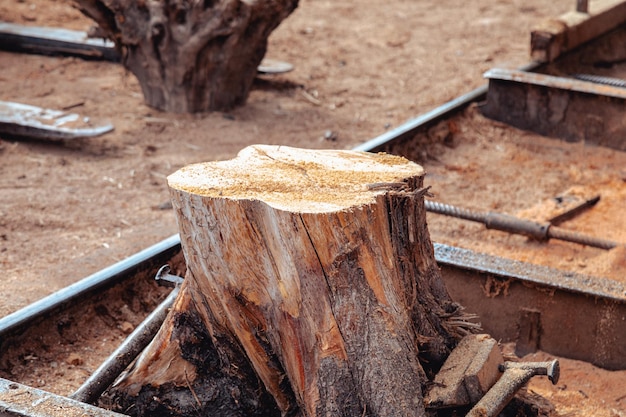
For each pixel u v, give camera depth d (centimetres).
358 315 427
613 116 958
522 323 593
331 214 412
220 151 935
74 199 801
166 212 785
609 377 570
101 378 478
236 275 442
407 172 470
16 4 1443
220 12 970
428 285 482
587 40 1145
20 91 1091
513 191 870
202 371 482
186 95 1034
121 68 1203
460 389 446
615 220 807
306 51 1305
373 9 1545
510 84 1005
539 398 518
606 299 561
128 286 636
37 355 572
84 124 924
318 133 995
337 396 430
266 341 457
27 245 708
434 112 981
